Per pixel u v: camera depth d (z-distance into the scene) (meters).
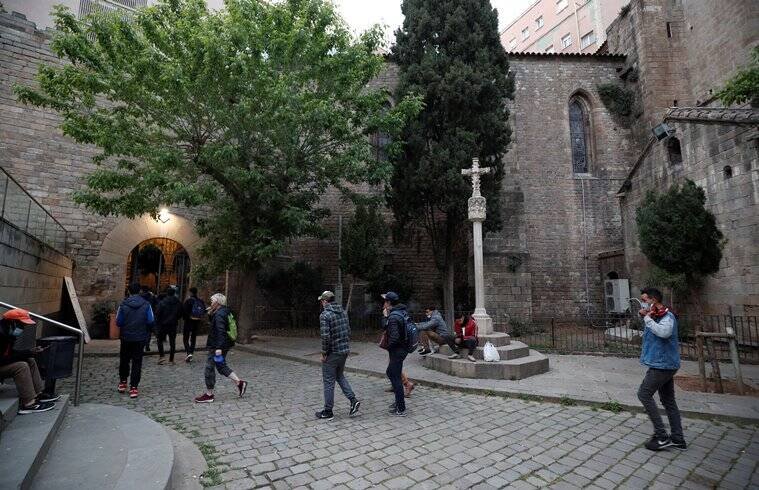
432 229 14.11
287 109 9.42
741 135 9.93
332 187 17.97
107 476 3.14
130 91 9.20
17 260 7.31
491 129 13.04
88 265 12.87
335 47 11.39
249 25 9.99
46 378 4.91
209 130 10.38
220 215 12.29
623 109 18.77
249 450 4.20
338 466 3.84
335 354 5.33
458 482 3.55
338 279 17.44
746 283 9.77
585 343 11.77
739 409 5.43
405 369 8.31
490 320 8.71
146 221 13.94
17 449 3.28
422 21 13.69
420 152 13.23
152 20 9.73
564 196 18.28
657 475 3.74
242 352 11.01
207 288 14.81
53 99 9.30
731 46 15.39
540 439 4.61
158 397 6.26
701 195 10.17
